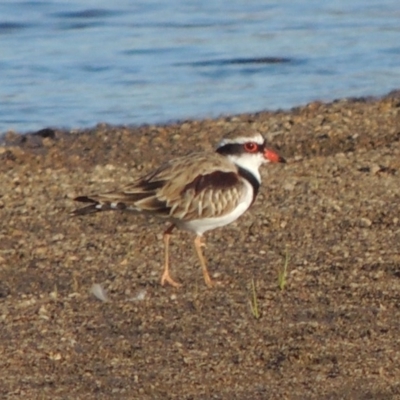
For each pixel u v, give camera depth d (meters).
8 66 28.00
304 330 12.51
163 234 14.81
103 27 32.09
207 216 14.12
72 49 29.66
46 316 13.20
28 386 11.35
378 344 12.09
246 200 14.44
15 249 15.47
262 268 14.42
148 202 14.01
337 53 28.97
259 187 16.27
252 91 25.72
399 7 34.28
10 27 31.97
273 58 28.59
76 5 34.09
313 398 10.90
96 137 21.52
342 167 18.42
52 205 17.25
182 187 14.05
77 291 13.95
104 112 24.14
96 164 19.81
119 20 32.88
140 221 16.38
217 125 21.80
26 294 13.94
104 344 12.35
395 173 17.95
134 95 25.52
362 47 29.52
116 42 30.41
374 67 27.66
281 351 12.00
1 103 24.95
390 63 27.94
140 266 14.73
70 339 12.52
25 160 20.02
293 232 15.60
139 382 11.38
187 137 21.20
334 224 15.84
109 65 28.05
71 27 32.06
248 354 11.96
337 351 11.95
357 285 13.68
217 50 29.42
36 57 28.84
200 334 12.52
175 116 23.64
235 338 12.38
